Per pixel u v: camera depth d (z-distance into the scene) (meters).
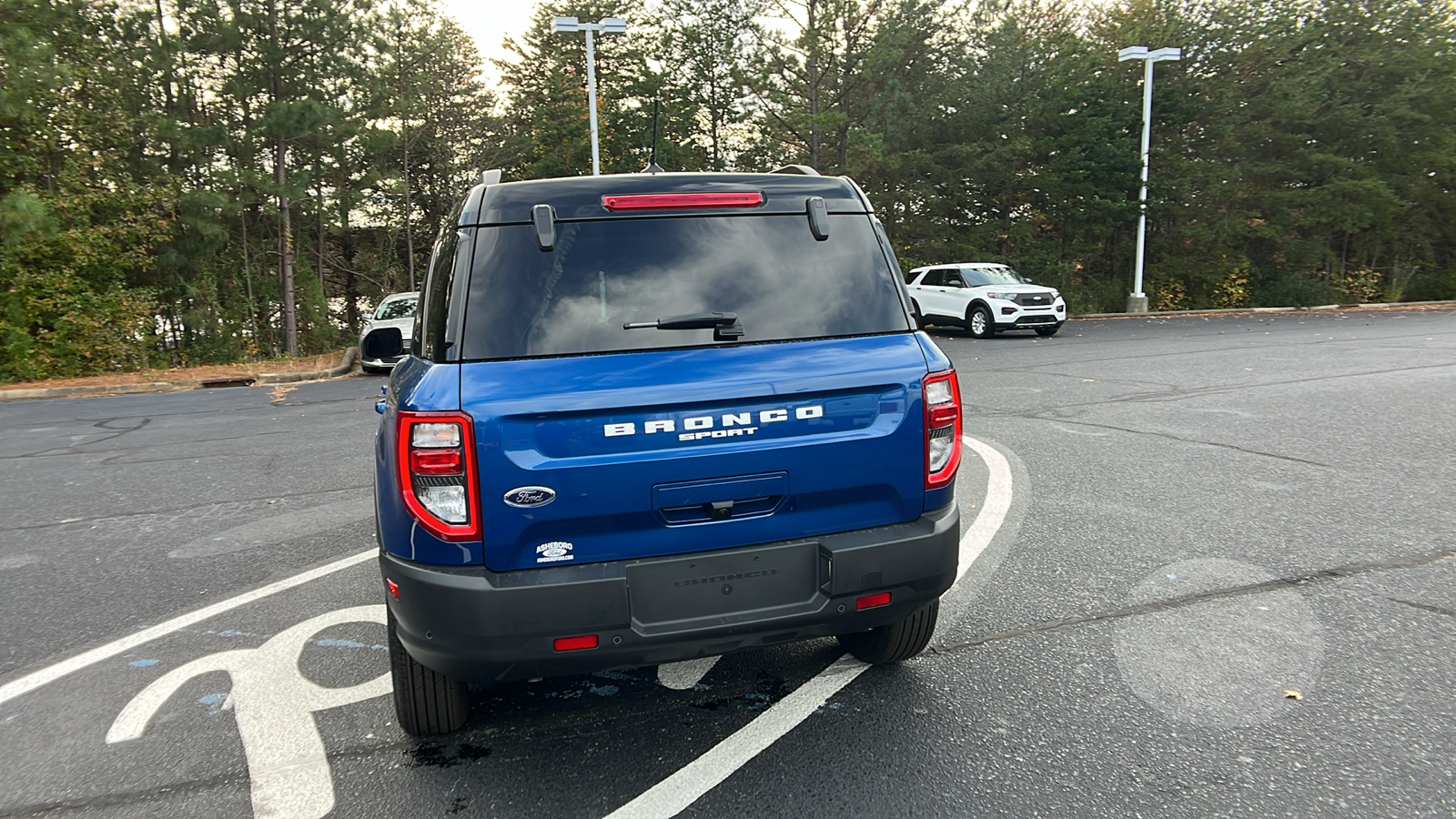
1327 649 3.70
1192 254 31.09
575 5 36.06
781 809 2.72
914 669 3.70
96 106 22.11
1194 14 31.08
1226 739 3.05
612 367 2.66
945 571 2.96
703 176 3.03
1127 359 15.09
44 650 4.25
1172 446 7.75
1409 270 33.94
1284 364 13.49
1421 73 30.94
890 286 3.09
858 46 27.61
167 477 8.28
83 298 20.14
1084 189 28.70
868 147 26.45
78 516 6.92
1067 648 3.83
